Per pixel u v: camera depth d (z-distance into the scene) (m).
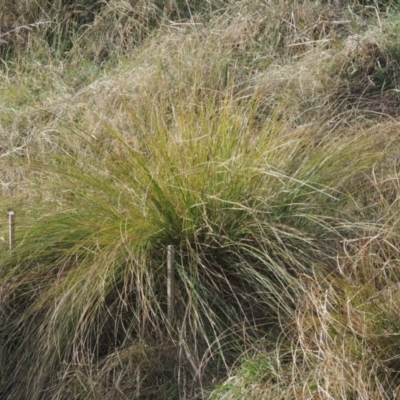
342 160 6.59
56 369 6.00
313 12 9.17
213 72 8.34
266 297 6.07
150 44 9.12
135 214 6.21
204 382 5.84
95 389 5.84
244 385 5.55
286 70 8.40
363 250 5.66
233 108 7.20
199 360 5.90
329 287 5.65
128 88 8.24
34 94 9.02
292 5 9.26
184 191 6.11
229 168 6.20
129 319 6.19
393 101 8.09
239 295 6.17
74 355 5.93
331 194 6.44
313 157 6.55
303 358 5.52
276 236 6.00
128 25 9.61
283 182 6.21
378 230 6.05
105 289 6.09
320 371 5.31
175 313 6.05
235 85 8.02
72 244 6.38
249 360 5.66
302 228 6.31
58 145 7.62
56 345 5.97
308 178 6.41
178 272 6.07
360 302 5.54
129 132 7.37
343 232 6.36
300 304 5.83
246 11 9.34
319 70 8.27
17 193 6.92
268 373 5.59
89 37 9.70
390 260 5.75
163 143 6.32
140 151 6.56
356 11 9.28
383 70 8.34
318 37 9.02
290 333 5.83
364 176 6.62
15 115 8.46
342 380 5.16
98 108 8.06
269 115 7.68
